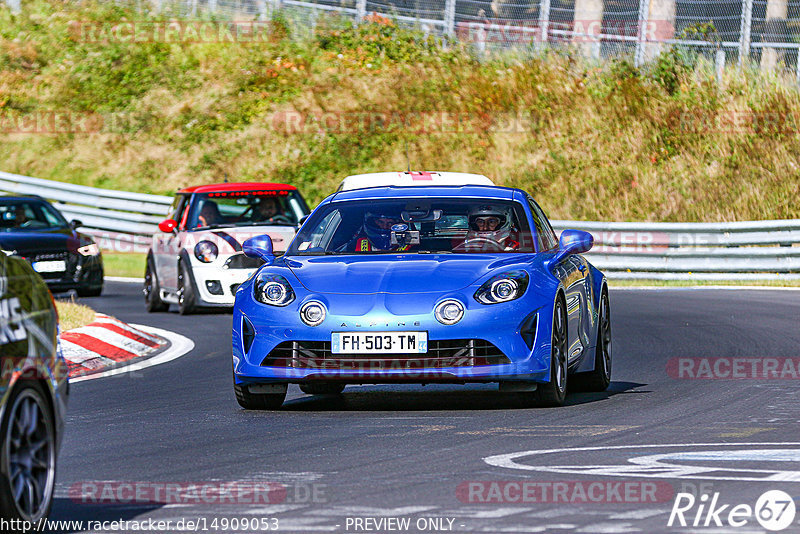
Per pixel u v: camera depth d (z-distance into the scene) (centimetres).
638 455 2394
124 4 12406
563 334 3139
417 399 3325
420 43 11788
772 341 4691
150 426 2912
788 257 7912
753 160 10494
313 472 2267
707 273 8094
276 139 10994
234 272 5975
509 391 3131
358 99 11300
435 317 2941
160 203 9506
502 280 3027
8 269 1878
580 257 3572
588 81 11231
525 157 10650
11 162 10875
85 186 10181
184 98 11500
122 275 8512
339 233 3384
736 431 2703
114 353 4438
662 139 10731
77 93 11612
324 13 12138
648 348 4569
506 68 11412
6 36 12119
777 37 11131
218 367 4159
